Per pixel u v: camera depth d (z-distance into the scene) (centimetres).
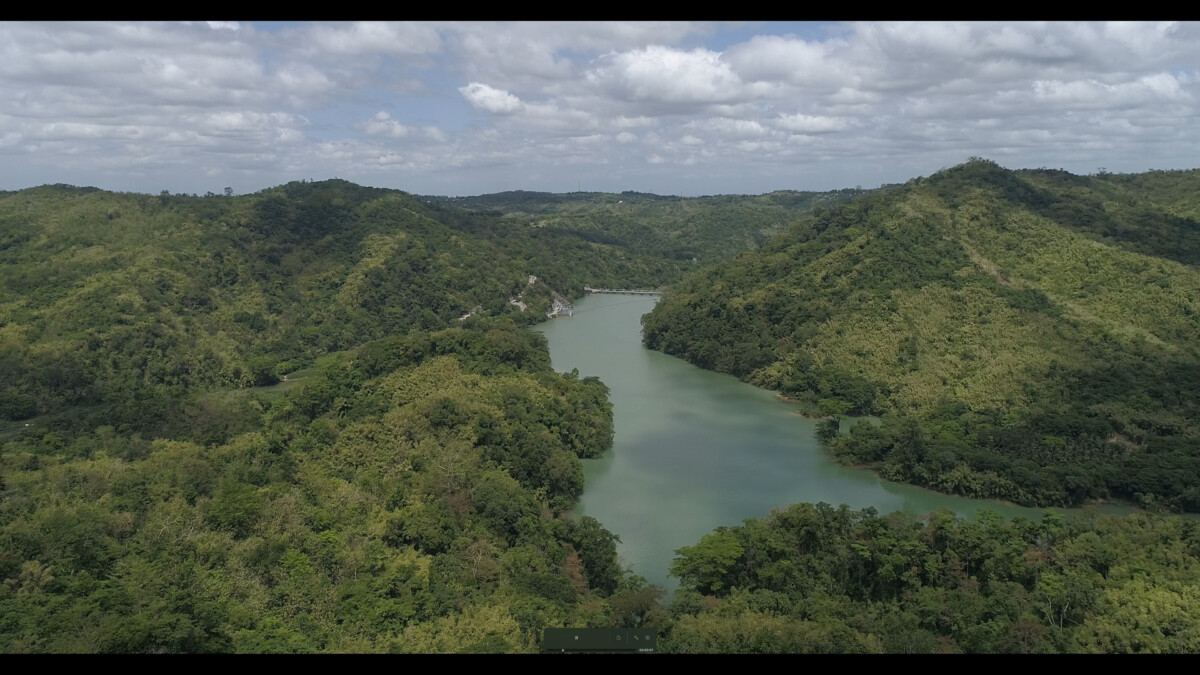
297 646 4897
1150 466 8706
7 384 11538
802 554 6612
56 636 4556
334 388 11294
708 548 6444
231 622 5169
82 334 12738
